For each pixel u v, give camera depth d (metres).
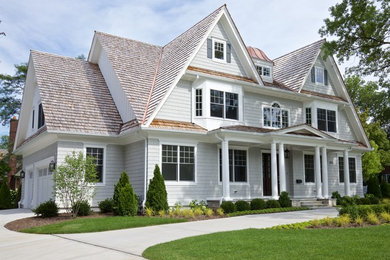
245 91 21.72
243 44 21.06
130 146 19.06
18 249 9.34
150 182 16.61
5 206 25.33
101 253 8.39
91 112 19.23
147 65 22.47
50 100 18.55
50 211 15.99
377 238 8.91
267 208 18.27
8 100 37.75
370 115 49.50
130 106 18.69
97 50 23.55
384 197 28.80
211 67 20.17
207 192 19.14
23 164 26.44
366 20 20.52
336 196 22.33
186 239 9.46
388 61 21.95
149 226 12.95
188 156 18.81
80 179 16.03
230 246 8.30
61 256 8.21
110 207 17.28
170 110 18.66
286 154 23.08
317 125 24.12
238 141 19.02
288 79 24.73
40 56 21.61
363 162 34.28
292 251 7.62
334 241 8.59
